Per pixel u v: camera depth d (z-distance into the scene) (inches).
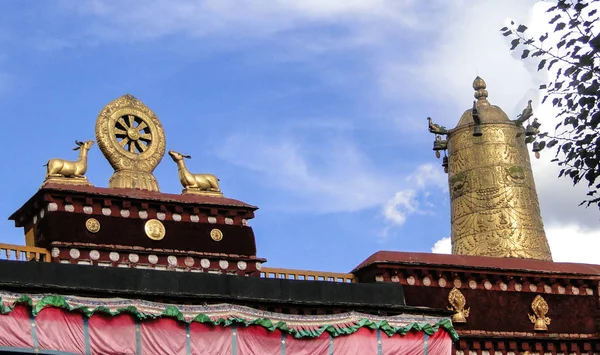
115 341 1403.8
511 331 1723.7
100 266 1445.6
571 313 1770.4
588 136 1124.5
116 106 1689.2
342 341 1526.8
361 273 1694.1
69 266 1425.9
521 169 1974.7
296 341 1503.4
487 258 1765.5
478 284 1729.8
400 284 1636.3
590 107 1118.4
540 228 1952.5
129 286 1449.3
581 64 1113.4
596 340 1763.0
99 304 1403.8
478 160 1978.3
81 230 1565.0
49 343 1366.9
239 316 1477.6
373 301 1583.4
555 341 1739.7
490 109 2017.7
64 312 1385.3
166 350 1427.2
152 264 1593.3
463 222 1962.4
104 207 1593.3
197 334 1449.3
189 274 1488.7
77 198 1577.3
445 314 1610.5
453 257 1736.0
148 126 1704.0
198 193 1684.3
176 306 1444.4
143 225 1608.0
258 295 1515.7
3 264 1387.8
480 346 1701.5
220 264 1636.3
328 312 1546.5
